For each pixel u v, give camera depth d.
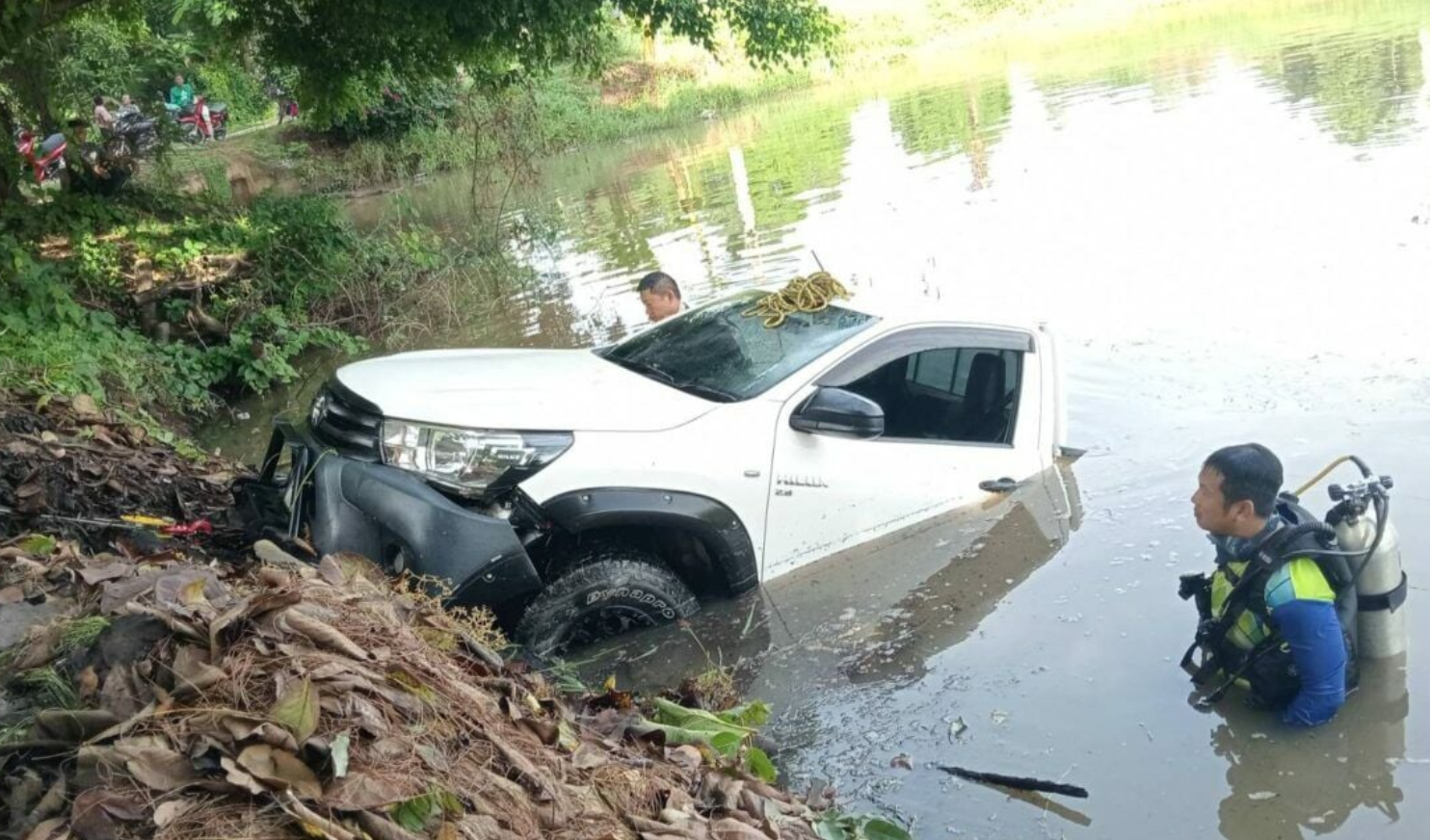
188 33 24.08
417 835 2.25
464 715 2.74
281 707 2.32
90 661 2.56
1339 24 25.28
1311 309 7.48
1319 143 13.01
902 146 18.31
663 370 5.12
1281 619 3.62
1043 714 3.89
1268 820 3.34
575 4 12.60
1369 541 3.72
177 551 4.09
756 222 13.59
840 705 4.10
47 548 3.66
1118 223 10.73
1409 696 3.73
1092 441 5.89
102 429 5.94
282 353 10.02
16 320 8.10
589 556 4.41
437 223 17.66
